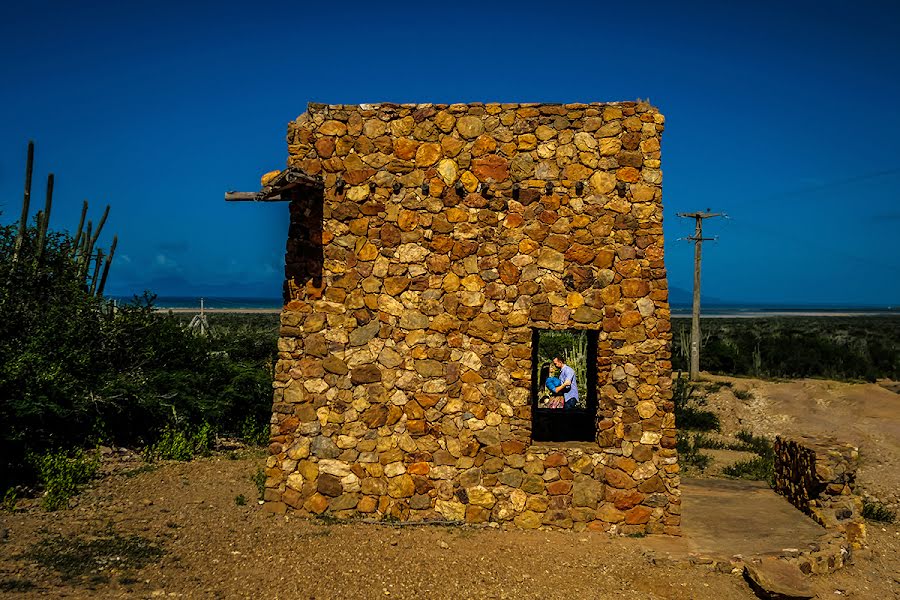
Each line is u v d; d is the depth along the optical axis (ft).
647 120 28.89
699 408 69.31
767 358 100.17
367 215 29.30
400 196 29.25
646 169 28.86
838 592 25.03
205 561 23.61
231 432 45.03
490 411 28.86
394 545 26.16
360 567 23.98
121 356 43.19
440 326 29.07
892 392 74.84
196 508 28.94
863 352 110.11
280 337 29.27
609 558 25.82
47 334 39.58
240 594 21.38
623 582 24.00
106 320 43.80
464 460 28.84
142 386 40.55
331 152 29.35
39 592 20.06
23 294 41.75
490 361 28.91
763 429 63.00
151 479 32.50
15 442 31.48
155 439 39.47
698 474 43.29
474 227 29.07
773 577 23.77
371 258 29.30
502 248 28.99
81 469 31.35
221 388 46.42
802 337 115.24
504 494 28.73
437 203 29.17
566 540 27.50
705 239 85.61
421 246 29.19
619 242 28.81
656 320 28.71
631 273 28.73
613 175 28.89
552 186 28.89
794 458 33.01
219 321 117.29
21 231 44.55
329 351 29.25
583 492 28.55
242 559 24.02
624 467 28.45
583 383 54.95
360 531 27.50
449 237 29.12
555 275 28.86
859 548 29.32
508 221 28.99
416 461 28.94
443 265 29.12
